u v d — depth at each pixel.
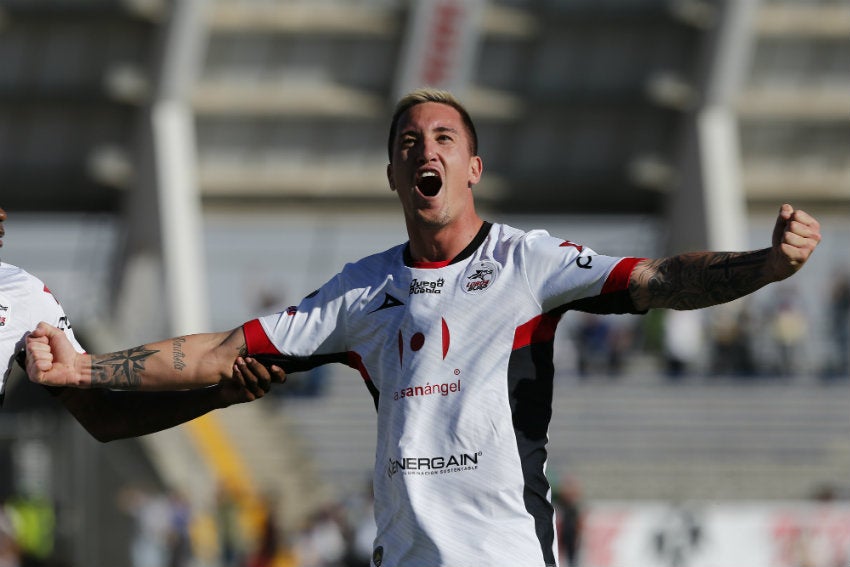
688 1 87.50
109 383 12.38
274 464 68.81
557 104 89.00
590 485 68.31
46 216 89.56
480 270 11.77
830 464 70.81
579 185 91.56
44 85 82.50
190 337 12.57
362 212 91.56
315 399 74.94
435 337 11.69
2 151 83.88
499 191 90.56
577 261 11.56
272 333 12.33
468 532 11.34
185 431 67.44
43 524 48.16
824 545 54.75
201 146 87.50
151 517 50.97
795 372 77.50
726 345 77.75
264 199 90.06
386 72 87.44
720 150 90.81
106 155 85.25
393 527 11.67
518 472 11.38
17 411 56.28
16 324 13.38
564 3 86.69
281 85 86.75
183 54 82.81
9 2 79.56
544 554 11.38
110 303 88.50
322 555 52.41
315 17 84.81
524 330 11.58
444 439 11.50
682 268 11.28
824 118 93.44
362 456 71.00
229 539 54.41
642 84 89.44
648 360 78.12
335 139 88.81
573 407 74.56
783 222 10.94
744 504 67.00
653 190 93.38
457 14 83.88
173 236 84.06
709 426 73.38
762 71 92.38
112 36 82.38
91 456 50.97
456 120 12.09
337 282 12.41
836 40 91.81
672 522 54.03
